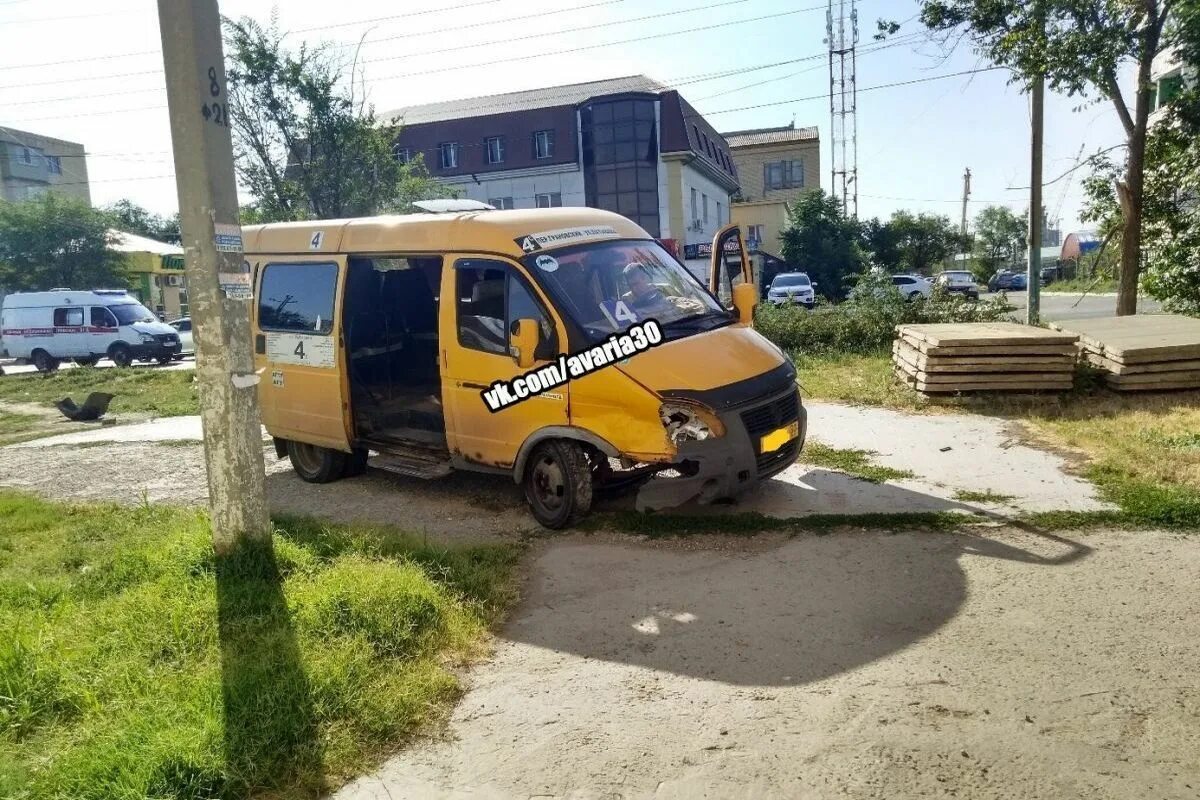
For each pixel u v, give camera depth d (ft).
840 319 48.75
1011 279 158.20
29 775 10.85
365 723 11.75
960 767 10.23
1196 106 46.78
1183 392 29.07
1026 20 42.65
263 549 17.16
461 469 22.52
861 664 12.93
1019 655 12.86
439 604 15.15
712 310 22.17
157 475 29.68
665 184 130.82
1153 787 9.69
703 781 10.30
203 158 16.24
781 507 20.35
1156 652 12.71
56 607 16.21
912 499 20.33
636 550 18.52
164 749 10.75
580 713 12.07
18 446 38.24
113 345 88.94
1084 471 21.54
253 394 17.29
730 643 13.96
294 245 26.18
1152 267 49.34
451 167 136.46
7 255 114.42
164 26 16.01
